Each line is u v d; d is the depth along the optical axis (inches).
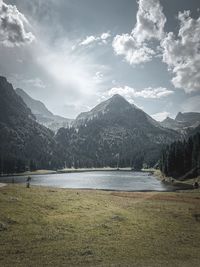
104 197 2834.6
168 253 1326.3
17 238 1376.7
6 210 1744.6
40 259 1147.3
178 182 6717.5
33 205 1977.1
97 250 1302.9
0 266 1043.3
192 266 1113.4
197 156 6929.1
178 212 2290.8
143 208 2388.0
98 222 1786.4
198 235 1692.9
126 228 1723.7
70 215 1883.6
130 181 7544.3
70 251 1264.8
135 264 1130.0
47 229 1555.1
